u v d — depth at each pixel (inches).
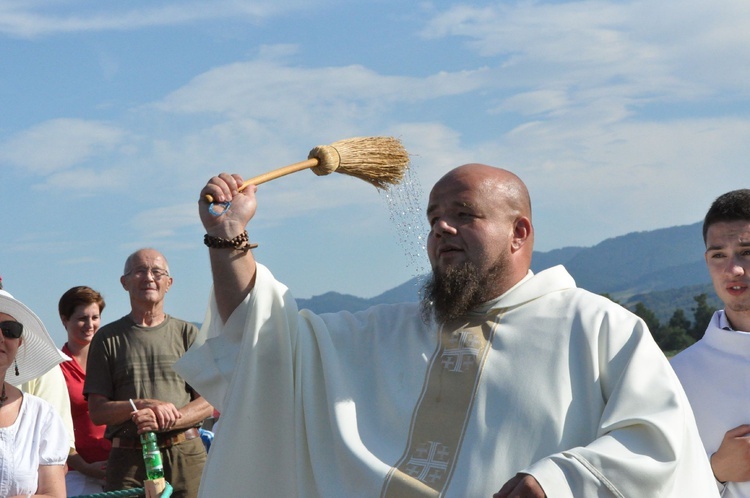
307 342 191.0
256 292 185.6
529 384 173.3
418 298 192.4
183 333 318.7
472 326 184.2
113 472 297.4
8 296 238.7
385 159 202.1
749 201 207.5
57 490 231.8
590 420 170.6
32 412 235.8
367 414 181.6
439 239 185.6
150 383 306.3
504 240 185.2
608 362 173.0
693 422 170.4
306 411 183.3
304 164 194.4
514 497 153.9
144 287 312.5
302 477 180.4
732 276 206.7
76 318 338.3
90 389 305.1
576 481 155.6
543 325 179.8
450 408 175.3
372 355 189.2
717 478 199.3
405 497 165.9
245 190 188.7
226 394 183.5
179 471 298.4
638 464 156.6
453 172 189.0
